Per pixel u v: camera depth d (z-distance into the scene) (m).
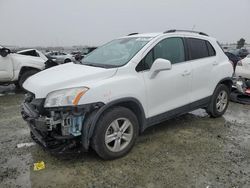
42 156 3.74
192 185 3.05
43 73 3.87
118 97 3.48
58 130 3.30
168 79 4.14
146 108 3.90
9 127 5.02
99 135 3.37
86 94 3.21
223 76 5.30
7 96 8.11
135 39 4.43
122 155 3.69
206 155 3.80
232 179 3.18
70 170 3.36
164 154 3.81
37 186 3.03
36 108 3.28
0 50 8.23
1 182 3.10
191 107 4.71
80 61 4.47
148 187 3.01
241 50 16.39
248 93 7.26
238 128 4.98
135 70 3.77
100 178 3.19
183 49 4.57
